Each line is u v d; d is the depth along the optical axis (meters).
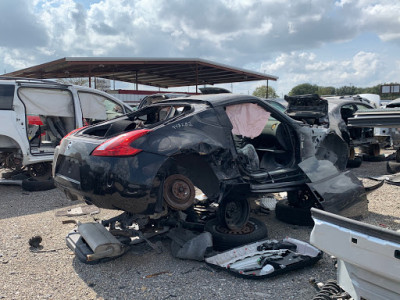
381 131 9.68
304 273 3.39
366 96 16.94
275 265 3.35
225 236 3.89
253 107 4.39
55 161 4.17
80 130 4.38
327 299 2.55
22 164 6.99
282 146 4.99
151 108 4.95
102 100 8.64
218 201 3.73
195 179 3.94
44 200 6.25
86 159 3.53
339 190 4.45
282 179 4.40
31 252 3.97
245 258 3.58
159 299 2.97
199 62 19.11
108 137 3.67
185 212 4.30
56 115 7.52
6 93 6.69
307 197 4.86
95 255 3.39
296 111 7.17
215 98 4.12
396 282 2.01
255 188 4.07
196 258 3.62
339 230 2.26
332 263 3.59
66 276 3.40
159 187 3.39
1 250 4.01
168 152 3.42
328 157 6.18
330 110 8.39
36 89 7.20
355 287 2.30
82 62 16.50
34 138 7.69
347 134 8.49
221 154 3.78
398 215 4.98
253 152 4.64
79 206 5.82
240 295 3.01
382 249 2.01
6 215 5.37
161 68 20.91
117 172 3.30
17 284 3.24
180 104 4.30
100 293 3.08
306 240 4.27
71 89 7.70
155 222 3.97
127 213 3.88
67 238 3.97
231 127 3.96
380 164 9.66
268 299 2.94
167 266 3.60
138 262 3.70
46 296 3.03
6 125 6.62
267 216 5.25
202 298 2.98
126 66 19.64
